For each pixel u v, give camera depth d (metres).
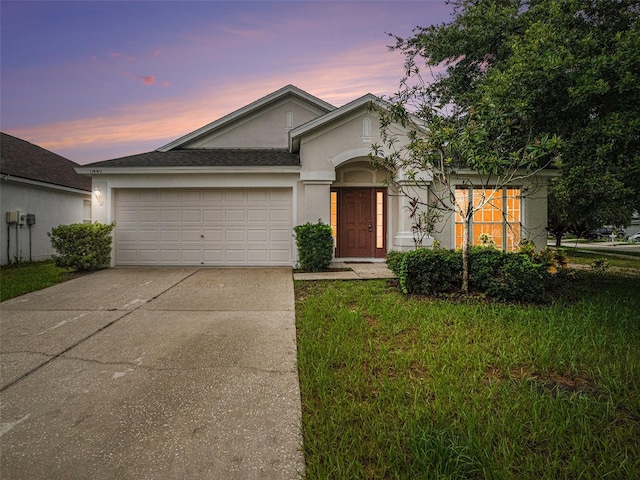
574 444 2.15
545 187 9.95
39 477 2.01
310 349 3.75
